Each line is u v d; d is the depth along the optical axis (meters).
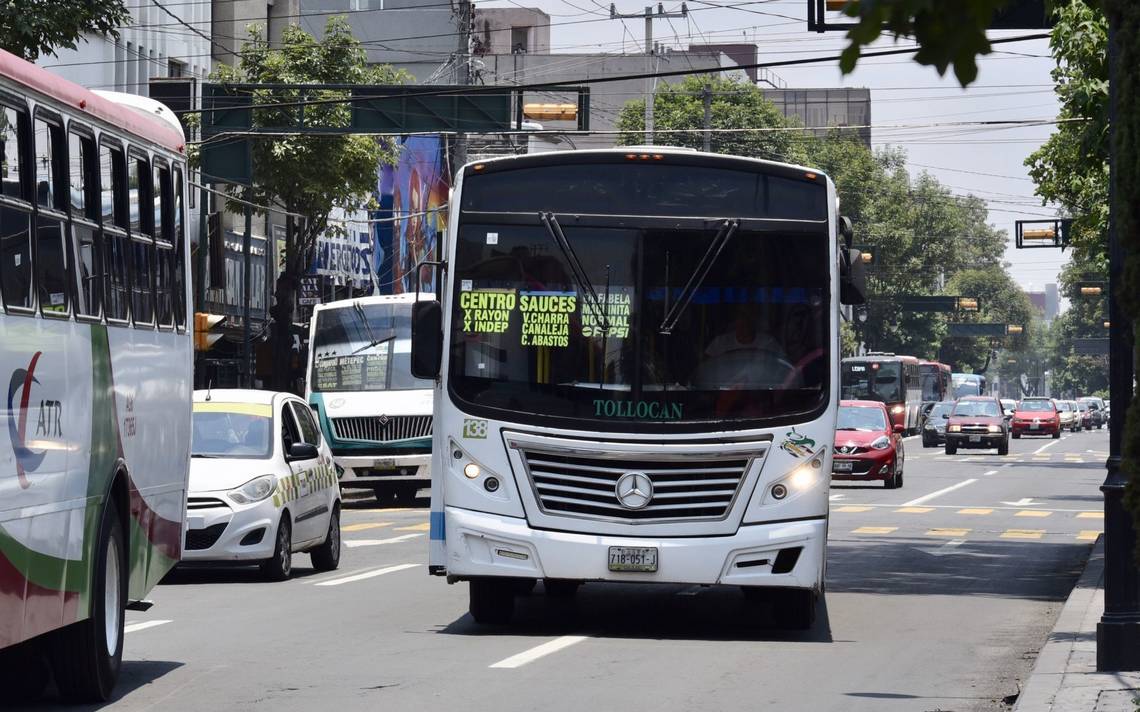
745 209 17.31
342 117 50.00
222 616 19.14
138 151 14.61
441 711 12.70
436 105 42.62
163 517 15.38
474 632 17.75
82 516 12.73
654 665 15.34
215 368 60.47
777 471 16.86
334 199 51.53
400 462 42.25
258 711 12.70
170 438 15.63
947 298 137.62
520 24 141.25
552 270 17.19
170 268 15.70
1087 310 178.38
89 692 13.12
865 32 4.79
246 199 51.50
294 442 25.11
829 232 17.31
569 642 16.89
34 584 11.56
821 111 168.50
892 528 35.66
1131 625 14.56
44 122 12.07
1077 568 27.12
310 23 92.81
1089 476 59.41
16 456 11.17
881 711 13.07
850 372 104.19
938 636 18.27
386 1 93.56
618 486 16.75
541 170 17.41
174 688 13.88
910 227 141.25
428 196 78.25
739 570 16.77
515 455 16.86
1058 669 14.71
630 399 16.88
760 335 17.08
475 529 16.81
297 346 61.44
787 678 14.71
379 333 42.97
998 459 75.38
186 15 58.50
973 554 29.61
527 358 17.05
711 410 16.88
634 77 33.12
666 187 17.34
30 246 11.63
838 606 21.30
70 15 25.23
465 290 17.23
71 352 12.47
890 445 50.78
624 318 17.05
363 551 29.14
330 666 15.11
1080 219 39.31
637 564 16.62
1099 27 24.39
